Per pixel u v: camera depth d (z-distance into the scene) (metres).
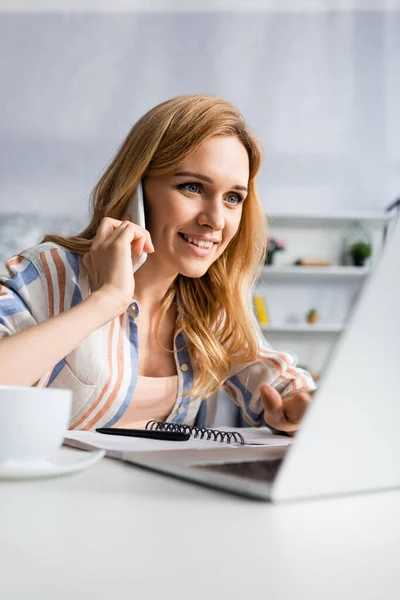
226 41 5.26
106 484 0.46
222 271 1.34
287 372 1.31
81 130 5.23
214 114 1.20
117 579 0.26
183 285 1.32
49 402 0.50
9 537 0.32
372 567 0.28
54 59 5.22
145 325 1.27
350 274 5.07
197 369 1.29
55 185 5.20
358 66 5.28
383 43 5.28
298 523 0.35
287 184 5.29
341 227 5.30
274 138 5.28
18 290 1.12
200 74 5.27
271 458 0.50
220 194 1.22
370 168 5.29
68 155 5.21
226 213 1.25
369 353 0.40
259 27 5.26
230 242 1.38
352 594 0.24
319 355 5.16
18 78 5.20
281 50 5.27
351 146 5.29
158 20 5.25
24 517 0.36
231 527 0.34
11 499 0.41
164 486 0.45
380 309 0.39
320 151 5.29
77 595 0.24
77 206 5.20
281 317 5.22
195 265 1.24
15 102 5.20
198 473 0.45
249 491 0.40
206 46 5.26
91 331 0.89
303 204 5.30
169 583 0.26
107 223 1.03
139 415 1.23
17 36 5.20
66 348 0.86
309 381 1.30
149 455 0.53
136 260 1.04
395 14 5.28
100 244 1.00
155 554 0.29
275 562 0.28
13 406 0.49
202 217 1.21
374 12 5.27
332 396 0.39
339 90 5.28
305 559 0.29
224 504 0.40
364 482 0.42
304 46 5.28
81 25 5.23
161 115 1.21
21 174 5.20
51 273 1.17
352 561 0.29
